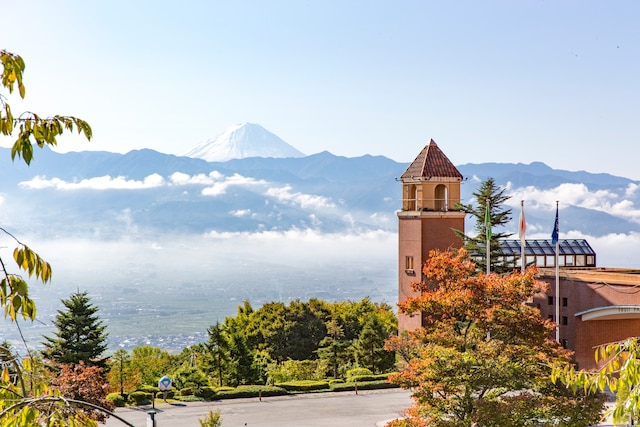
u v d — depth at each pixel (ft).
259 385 202.49
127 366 227.81
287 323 300.61
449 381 93.40
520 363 97.91
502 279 107.45
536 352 99.76
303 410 163.73
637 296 163.02
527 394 98.07
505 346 99.66
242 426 146.41
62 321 187.32
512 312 101.96
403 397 180.86
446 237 210.18
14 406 23.21
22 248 23.21
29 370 25.94
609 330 178.50
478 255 211.41
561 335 183.93
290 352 296.71
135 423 148.87
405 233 212.23
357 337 303.07
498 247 211.20
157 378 219.41
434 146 217.36
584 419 93.20
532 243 224.12
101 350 189.37
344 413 159.84
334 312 314.35
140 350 275.59
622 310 165.78
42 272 23.52
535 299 190.80
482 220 213.87
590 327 178.60
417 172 212.64
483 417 90.02
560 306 184.24
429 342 108.17
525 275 105.81
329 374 244.63
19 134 24.62
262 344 288.71
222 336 211.61
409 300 108.27
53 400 23.91
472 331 106.22
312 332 303.48
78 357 183.42
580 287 178.60
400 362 135.74
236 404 172.35
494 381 93.45
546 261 221.25
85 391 98.94
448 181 210.59
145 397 176.45
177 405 171.22
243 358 209.77
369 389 193.77
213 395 178.50
